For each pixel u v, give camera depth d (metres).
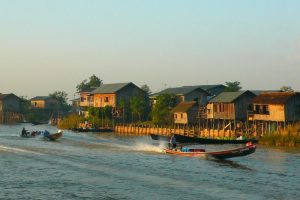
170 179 32.12
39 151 49.41
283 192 27.92
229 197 26.52
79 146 56.97
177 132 76.75
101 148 54.34
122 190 28.42
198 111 83.06
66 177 32.94
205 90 97.44
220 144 60.81
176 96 96.19
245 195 27.05
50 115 159.62
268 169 37.12
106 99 106.12
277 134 59.25
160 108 90.50
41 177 33.00
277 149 53.19
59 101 165.12
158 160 42.56
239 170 36.47
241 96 76.06
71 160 41.97
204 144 61.00
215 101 78.19
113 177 32.88
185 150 47.41
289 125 61.16
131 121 102.25
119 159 43.06
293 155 47.00
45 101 160.00
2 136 76.62
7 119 148.75
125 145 59.22
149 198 26.30
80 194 27.42
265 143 59.56
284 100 65.75
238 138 62.78
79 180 31.77
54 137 67.38
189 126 83.50
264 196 26.83
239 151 42.16
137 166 38.47
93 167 37.69
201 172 35.41
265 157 45.25
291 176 33.62
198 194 27.25
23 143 60.66
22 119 152.50
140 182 30.95
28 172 35.12
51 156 44.91
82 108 121.81
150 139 71.75
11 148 52.44
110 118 101.38
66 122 110.38
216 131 70.00
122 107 101.69
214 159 43.47
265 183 30.75
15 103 151.75
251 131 67.31
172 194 27.27
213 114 78.88
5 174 34.22
